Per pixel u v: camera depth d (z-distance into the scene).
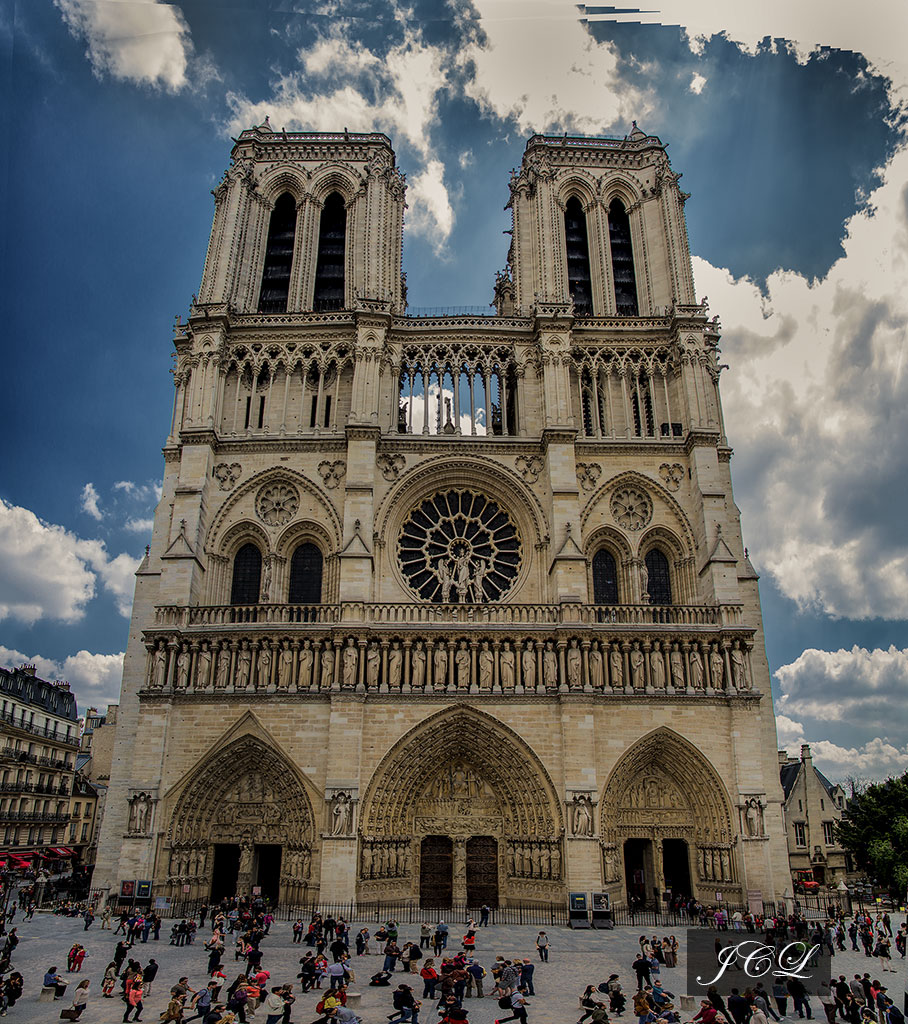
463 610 56.81
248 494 62.78
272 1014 25.95
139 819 51.25
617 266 75.31
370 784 51.69
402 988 27.53
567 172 75.75
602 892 49.19
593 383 66.38
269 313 67.06
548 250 69.12
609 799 53.25
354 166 75.25
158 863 51.28
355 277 70.00
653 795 54.97
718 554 58.72
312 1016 29.16
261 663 54.41
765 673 59.88
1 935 40.28
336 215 77.50
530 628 55.09
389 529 61.59
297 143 75.88
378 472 62.66
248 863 52.56
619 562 62.81
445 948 41.53
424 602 56.72
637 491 63.97
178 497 60.19
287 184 75.69
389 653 54.56
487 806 54.50
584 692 53.44
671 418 65.94
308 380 65.94
